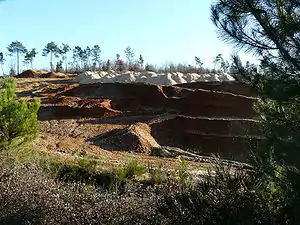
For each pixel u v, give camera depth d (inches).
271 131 197.0
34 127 462.9
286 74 187.8
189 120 1048.2
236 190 225.8
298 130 189.6
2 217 253.1
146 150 860.0
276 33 191.3
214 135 993.5
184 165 374.6
